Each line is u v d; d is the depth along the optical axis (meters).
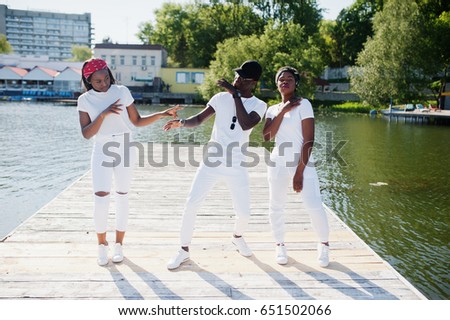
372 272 3.40
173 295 2.99
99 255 3.43
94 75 3.16
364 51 29.28
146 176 7.38
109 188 3.32
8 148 13.23
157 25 56.25
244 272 3.37
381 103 30.41
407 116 27.66
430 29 28.05
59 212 4.95
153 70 46.06
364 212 7.14
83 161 11.28
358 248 3.94
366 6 54.03
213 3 47.53
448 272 4.92
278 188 3.44
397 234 6.12
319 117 28.94
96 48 45.69
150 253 3.73
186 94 43.62
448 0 32.59
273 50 34.03
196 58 49.81
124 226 3.48
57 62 55.94
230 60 33.59
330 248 3.93
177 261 3.40
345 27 55.66
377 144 15.84
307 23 45.56
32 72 49.56
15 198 7.71
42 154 12.24
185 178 7.24
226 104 3.27
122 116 3.30
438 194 8.32
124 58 45.94
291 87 3.32
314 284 3.19
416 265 5.10
